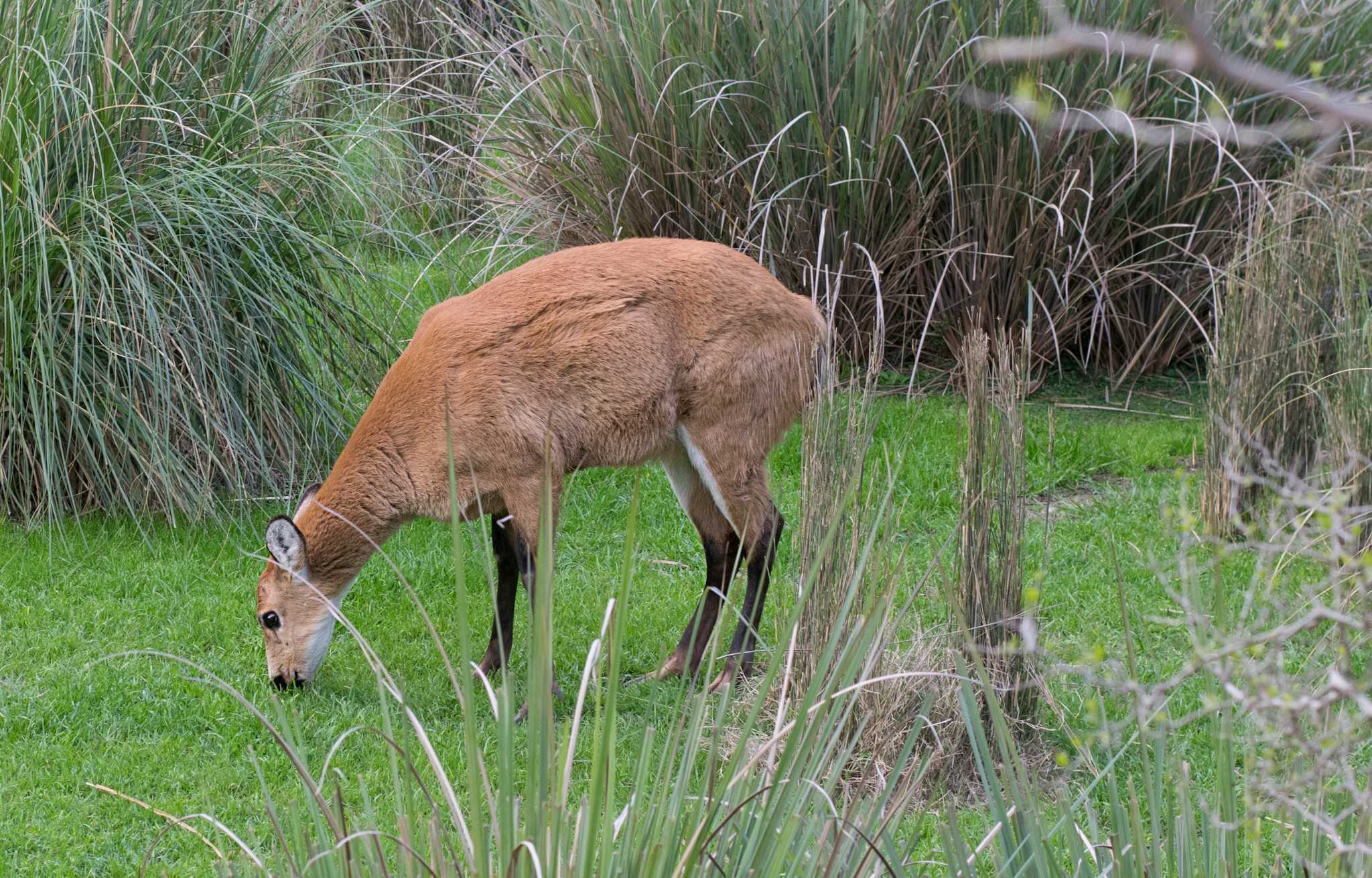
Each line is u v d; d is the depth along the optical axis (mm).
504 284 9055
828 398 8000
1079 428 13609
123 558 10852
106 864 7027
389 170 14750
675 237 14352
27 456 11203
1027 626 5238
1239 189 14250
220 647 9672
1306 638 6746
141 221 11531
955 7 12750
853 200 13820
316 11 13133
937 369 14883
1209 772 7836
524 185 15234
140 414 11188
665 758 4934
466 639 4375
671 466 9609
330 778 7852
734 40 13641
